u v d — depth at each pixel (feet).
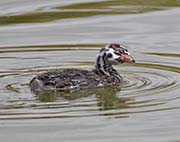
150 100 54.75
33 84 57.62
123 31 77.46
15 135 48.26
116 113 52.13
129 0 90.84
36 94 56.24
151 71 63.62
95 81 58.65
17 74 62.90
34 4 90.53
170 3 89.20
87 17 83.97
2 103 54.03
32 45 72.74
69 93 56.95
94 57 68.59
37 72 63.62
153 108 52.95
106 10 86.84
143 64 66.03
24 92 56.75
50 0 92.43
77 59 68.13
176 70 63.62
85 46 72.08
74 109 52.85
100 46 71.92
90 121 50.57
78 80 57.98
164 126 49.55
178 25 79.05
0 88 58.03
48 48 71.67
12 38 75.77
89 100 55.16
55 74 57.98
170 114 51.65
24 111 52.37
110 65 60.90
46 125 49.78
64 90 57.21
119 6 88.63
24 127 49.49
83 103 54.34
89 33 77.00
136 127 49.42
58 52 70.18
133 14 84.64
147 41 73.41
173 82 59.47
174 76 61.52
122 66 65.57
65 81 57.41
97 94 56.80
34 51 70.59
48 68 65.16
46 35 76.64
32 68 65.10
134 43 72.79
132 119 50.88
